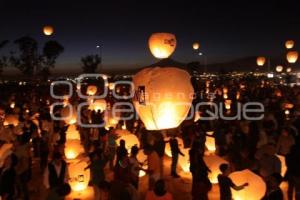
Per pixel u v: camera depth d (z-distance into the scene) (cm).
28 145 985
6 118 1709
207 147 1434
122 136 1266
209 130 1465
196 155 894
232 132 1303
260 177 838
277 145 1041
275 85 4081
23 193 954
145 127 1634
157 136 1145
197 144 952
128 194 707
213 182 1071
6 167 838
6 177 825
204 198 778
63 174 816
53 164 814
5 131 1344
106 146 1283
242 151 950
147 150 999
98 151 916
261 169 869
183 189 1092
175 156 1192
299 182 521
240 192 825
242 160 923
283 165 1006
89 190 1100
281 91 2986
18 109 1930
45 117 1596
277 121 1497
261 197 827
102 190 782
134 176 907
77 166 1082
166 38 1683
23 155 962
